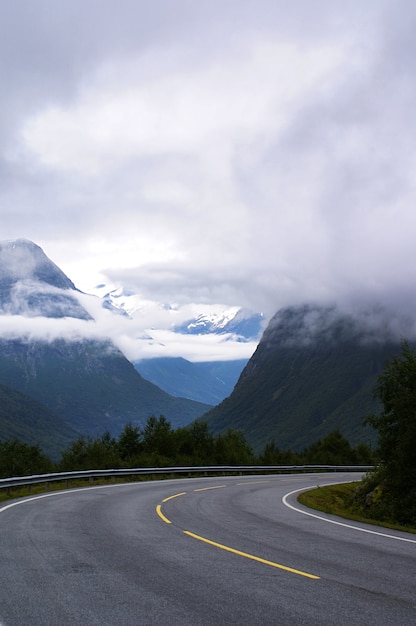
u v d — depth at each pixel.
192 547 11.44
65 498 23.27
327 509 23.03
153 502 21.69
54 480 29.75
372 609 7.28
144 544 11.71
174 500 22.84
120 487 31.14
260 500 24.95
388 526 17.66
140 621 6.61
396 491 29.73
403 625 6.66
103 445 56.03
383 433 33.53
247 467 55.69
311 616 6.92
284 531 14.54
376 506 29.66
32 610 6.98
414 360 33.62
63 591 7.86
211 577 8.80
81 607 7.12
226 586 8.26
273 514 19.05
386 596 7.97
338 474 60.91
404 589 8.42
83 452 55.50
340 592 8.10
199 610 7.06
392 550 12.01
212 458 69.56
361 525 17.05
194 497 24.84
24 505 20.03
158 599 7.52
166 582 8.45
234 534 13.53
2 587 8.05
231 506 21.25
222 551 11.04
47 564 9.59
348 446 93.06
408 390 32.84
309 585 8.45
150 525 14.77
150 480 40.12
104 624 6.50
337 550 11.70
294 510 20.97
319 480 46.47
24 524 14.62
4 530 13.49
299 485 38.66
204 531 13.87
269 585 8.38
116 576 8.77
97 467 46.34
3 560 9.88
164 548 11.27
